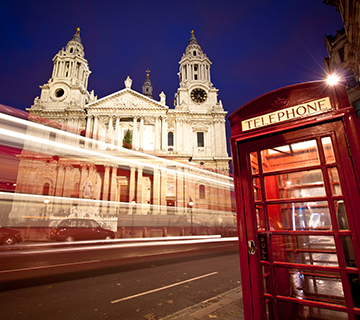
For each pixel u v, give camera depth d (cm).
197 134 5309
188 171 4619
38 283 686
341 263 240
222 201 4750
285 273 299
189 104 5481
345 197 245
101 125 4909
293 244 303
